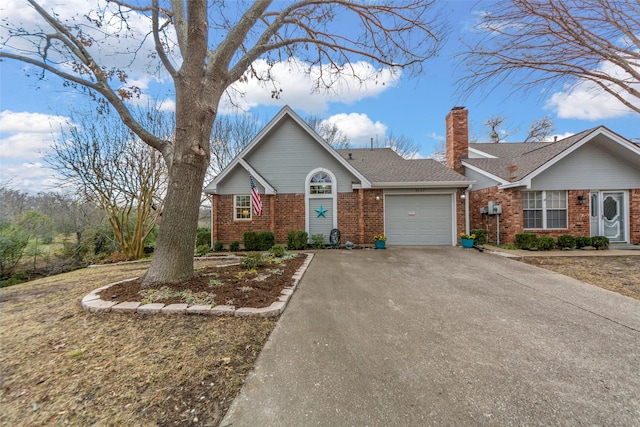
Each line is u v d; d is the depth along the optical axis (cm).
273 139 1149
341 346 297
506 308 413
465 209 1118
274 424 191
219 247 1113
